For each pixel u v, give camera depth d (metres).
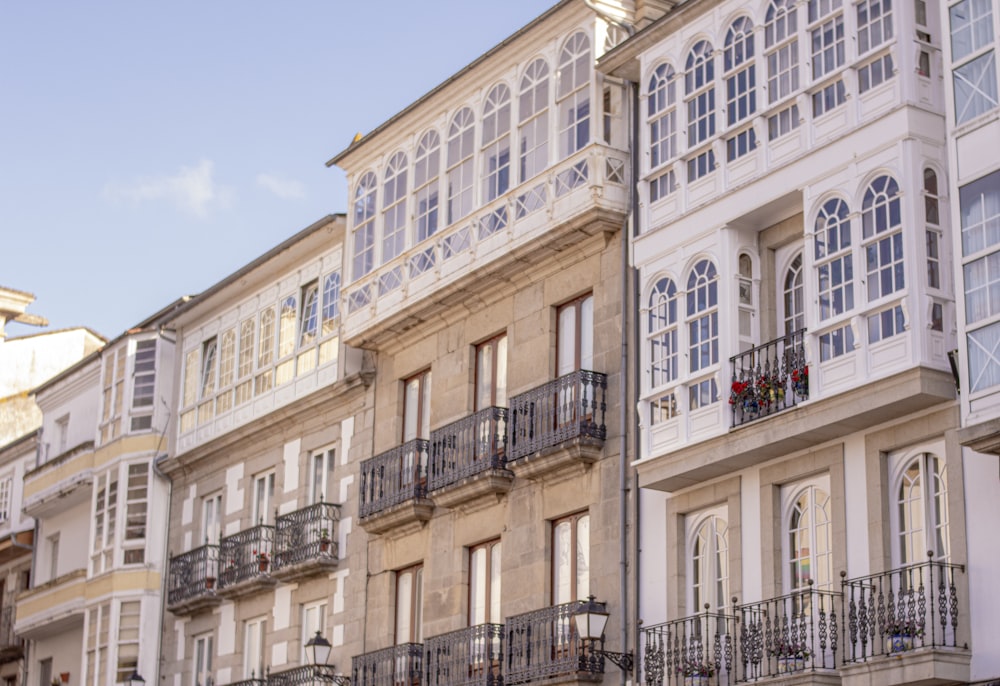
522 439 28.69
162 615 39.12
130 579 39.44
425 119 32.78
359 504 33.09
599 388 27.73
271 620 35.38
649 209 26.80
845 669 21.72
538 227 28.91
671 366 25.77
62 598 41.78
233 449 38.25
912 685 21.14
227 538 36.94
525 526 28.84
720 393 24.59
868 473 22.78
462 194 31.25
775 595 23.94
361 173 34.59
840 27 23.67
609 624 26.53
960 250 21.12
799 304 24.89
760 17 25.12
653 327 26.27
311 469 35.62
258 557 35.50
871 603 21.78
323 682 32.59
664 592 25.91
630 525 26.72
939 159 22.28
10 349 55.66
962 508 21.34
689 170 26.19
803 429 23.08
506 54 30.53
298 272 37.16
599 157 27.97
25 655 45.97
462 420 30.39
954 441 21.56
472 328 31.33
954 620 21.02
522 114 30.09
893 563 22.39
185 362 40.81
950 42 21.92
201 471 39.41
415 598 31.61
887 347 21.92
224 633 36.81
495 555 29.77
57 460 43.91
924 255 21.77
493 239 30.00
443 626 30.19
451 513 30.69
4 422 53.97
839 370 22.58
